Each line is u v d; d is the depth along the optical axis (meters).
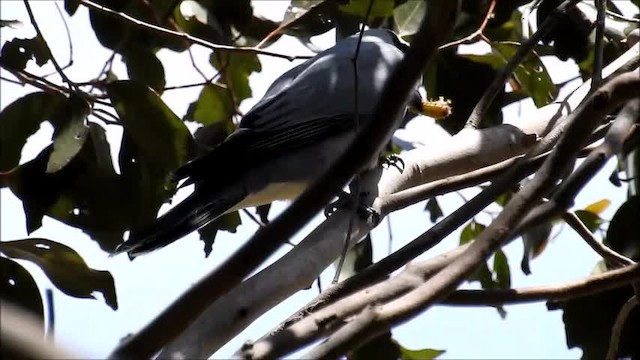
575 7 9.31
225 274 4.09
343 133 8.59
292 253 6.26
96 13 8.90
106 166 7.95
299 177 8.35
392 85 4.12
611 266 8.15
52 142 7.73
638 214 7.65
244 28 9.55
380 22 10.50
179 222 7.50
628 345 7.59
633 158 8.68
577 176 4.65
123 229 8.00
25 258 7.15
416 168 7.78
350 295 4.99
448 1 3.90
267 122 8.43
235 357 4.48
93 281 7.20
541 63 9.48
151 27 8.23
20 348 2.88
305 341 4.66
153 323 3.98
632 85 4.42
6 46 8.14
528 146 8.02
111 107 8.15
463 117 9.53
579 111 4.54
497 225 4.45
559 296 5.68
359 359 7.77
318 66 8.93
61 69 7.59
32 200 7.83
